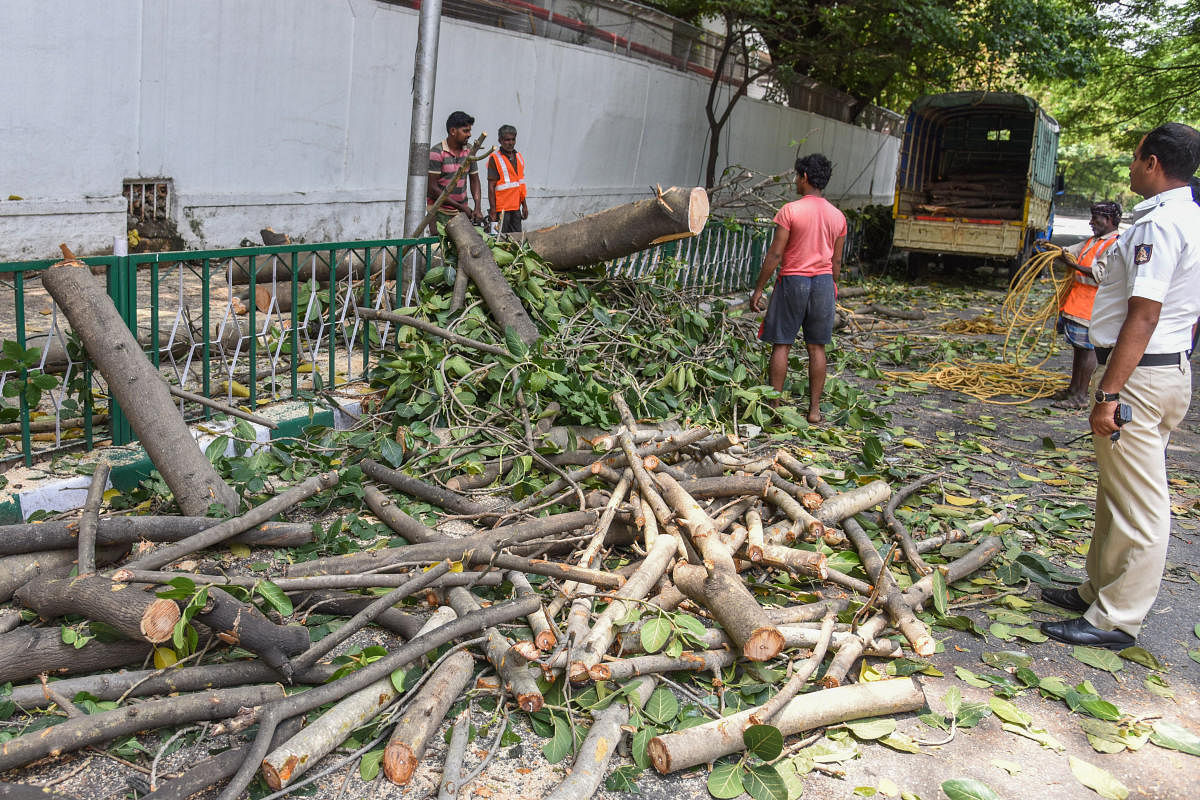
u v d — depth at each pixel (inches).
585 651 122.0
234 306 232.5
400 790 108.0
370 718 113.1
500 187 349.4
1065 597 164.7
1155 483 145.5
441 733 117.3
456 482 183.8
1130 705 136.6
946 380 345.1
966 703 133.0
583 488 178.2
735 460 191.5
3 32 317.4
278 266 245.3
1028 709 134.3
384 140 481.7
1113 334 148.8
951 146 727.7
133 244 373.7
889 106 1159.6
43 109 334.0
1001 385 341.4
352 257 250.8
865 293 562.9
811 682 132.3
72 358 166.4
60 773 105.8
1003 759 122.2
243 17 396.2
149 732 113.1
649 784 113.0
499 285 237.9
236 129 405.4
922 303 567.2
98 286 163.5
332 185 458.6
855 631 138.5
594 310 251.9
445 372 209.5
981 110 657.6
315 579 125.8
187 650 115.7
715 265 420.2
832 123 977.5
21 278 156.8
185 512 155.8
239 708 113.0
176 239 388.8
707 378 256.5
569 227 262.5
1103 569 153.3
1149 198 144.9
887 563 144.4
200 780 101.0
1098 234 305.9
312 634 132.1
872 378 344.8
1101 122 1029.8
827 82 893.2
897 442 256.7
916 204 699.4
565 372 216.1
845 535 173.9
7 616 129.0
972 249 647.1
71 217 347.3
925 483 207.0
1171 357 141.7
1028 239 687.1
